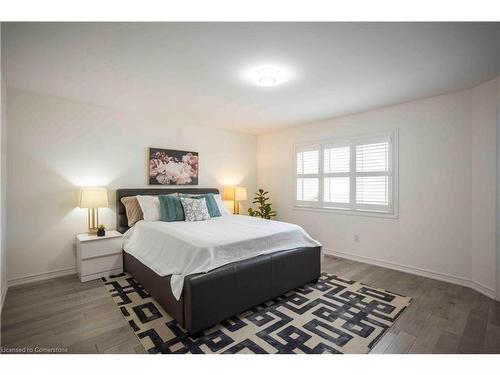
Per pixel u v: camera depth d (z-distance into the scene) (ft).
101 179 11.57
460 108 9.64
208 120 14.20
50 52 6.70
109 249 10.45
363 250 12.64
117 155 12.03
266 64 7.40
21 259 9.62
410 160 10.98
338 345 6.07
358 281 10.12
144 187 12.91
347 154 13.16
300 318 7.30
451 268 9.95
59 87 9.24
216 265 7.03
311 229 14.89
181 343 6.10
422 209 10.69
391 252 11.66
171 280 7.07
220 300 6.87
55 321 7.01
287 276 8.82
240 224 10.55
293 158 15.84
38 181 9.99
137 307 7.81
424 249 10.66
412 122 10.88
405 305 8.05
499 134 8.38
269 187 17.42
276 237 9.07
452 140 9.86
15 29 5.65
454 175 9.84
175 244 8.02
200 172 15.17
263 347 5.98
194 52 6.73
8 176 9.32
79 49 6.56
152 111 12.37
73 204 10.82
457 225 9.78
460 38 6.07
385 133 11.70
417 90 9.57
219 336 6.41
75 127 10.84
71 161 10.76
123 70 7.81
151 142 13.14
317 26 5.62
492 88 8.59
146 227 10.02
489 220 8.73
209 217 12.17
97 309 7.68
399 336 6.42
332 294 8.93
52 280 9.98
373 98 10.46
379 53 6.79
